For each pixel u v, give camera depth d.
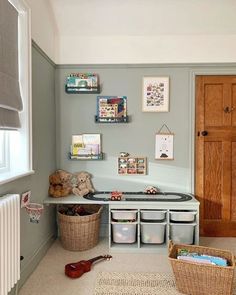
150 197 2.92
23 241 2.15
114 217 2.79
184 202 2.74
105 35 3.11
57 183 2.96
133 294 1.99
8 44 1.88
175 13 2.85
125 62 3.12
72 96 3.16
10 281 1.68
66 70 3.13
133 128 3.15
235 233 3.13
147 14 2.87
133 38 3.11
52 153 3.04
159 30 3.04
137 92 3.13
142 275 2.27
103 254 2.68
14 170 2.18
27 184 2.27
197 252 2.20
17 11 2.08
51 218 2.97
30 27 2.22
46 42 2.79
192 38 3.09
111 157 3.17
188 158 3.13
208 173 3.14
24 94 2.17
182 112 3.13
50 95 2.96
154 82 3.12
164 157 3.14
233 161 3.12
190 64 3.10
